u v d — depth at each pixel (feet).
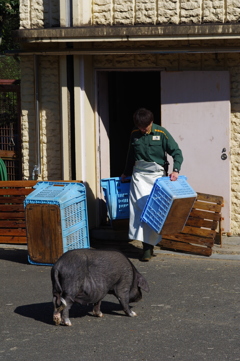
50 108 33.37
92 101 33.01
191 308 21.99
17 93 36.40
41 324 20.68
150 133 27.61
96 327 20.30
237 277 25.80
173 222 26.68
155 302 22.76
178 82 31.86
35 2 32.71
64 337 19.44
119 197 29.96
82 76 31.81
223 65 31.81
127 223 30.60
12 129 36.88
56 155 33.58
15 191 31.91
